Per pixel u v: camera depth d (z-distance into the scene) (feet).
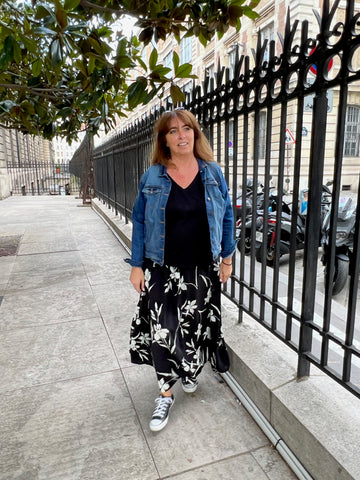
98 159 39.17
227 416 7.23
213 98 10.02
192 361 7.09
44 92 12.01
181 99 7.92
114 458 6.22
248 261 19.86
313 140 6.11
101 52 7.09
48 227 27.45
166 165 6.74
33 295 13.53
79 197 56.44
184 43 82.07
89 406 7.52
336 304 13.10
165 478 5.84
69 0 6.09
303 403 6.17
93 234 24.57
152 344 6.96
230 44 62.23
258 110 7.77
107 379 8.41
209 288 7.12
